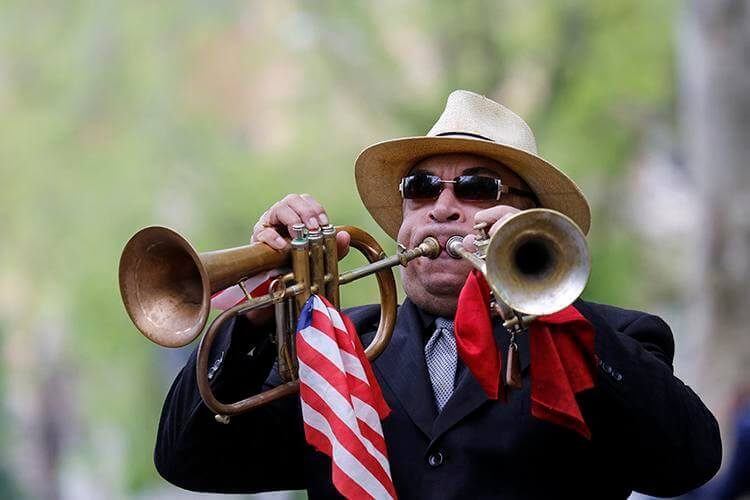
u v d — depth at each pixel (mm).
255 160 56719
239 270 11664
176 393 12500
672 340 12977
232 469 12766
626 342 12062
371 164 13320
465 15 55219
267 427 12773
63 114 61094
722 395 39406
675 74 54000
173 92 59938
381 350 12438
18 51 61625
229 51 59938
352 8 56812
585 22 54312
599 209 58125
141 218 59375
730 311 39875
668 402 11820
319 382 11742
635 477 12281
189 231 57562
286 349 12086
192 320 11648
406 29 57094
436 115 56156
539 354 11398
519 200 12922
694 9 40594
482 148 12586
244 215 56156
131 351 59844
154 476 61250
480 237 11469
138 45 60531
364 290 45938
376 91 56875
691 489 12328
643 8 53781
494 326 12484
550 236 10875
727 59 39906
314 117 56781
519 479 12008
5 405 49750
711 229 40312
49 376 68562
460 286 12430
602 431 12070
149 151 59375
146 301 11703
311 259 12016
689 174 58969
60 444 70438
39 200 61625
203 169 58188
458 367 12516
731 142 40000
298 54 58062
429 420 12242
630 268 58562
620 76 53875
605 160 55875
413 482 12133
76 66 61062
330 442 11680
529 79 56281
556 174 12617
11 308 64625
